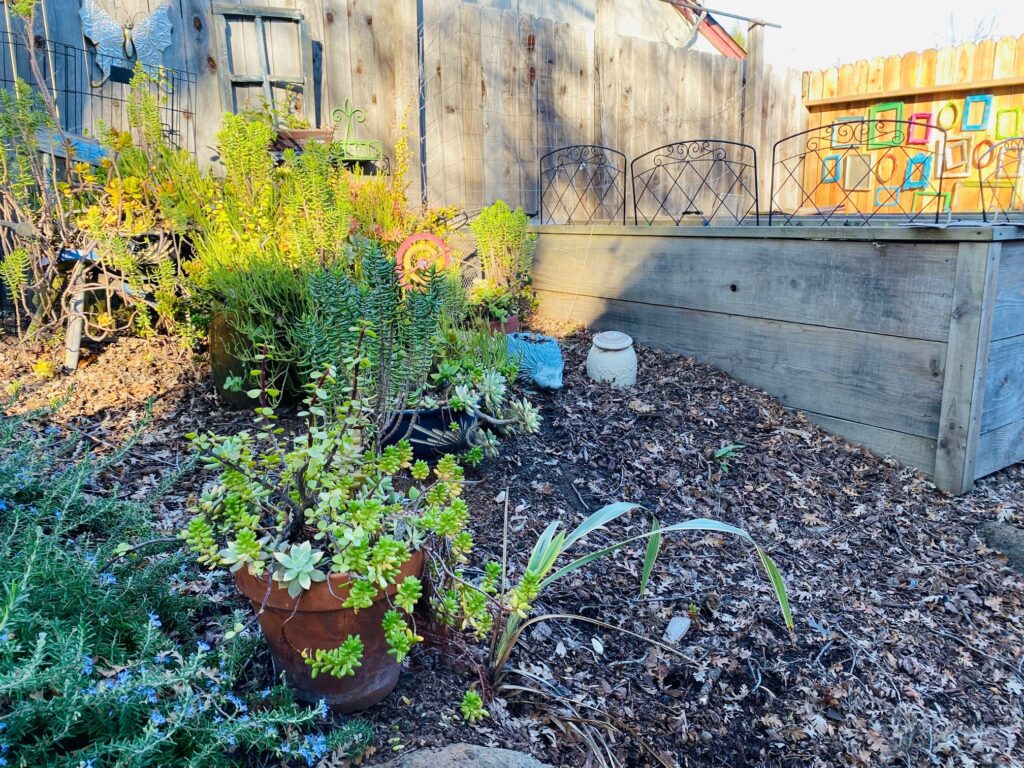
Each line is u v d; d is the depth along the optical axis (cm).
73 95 396
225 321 312
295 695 173
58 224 345
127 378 330
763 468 344
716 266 421
